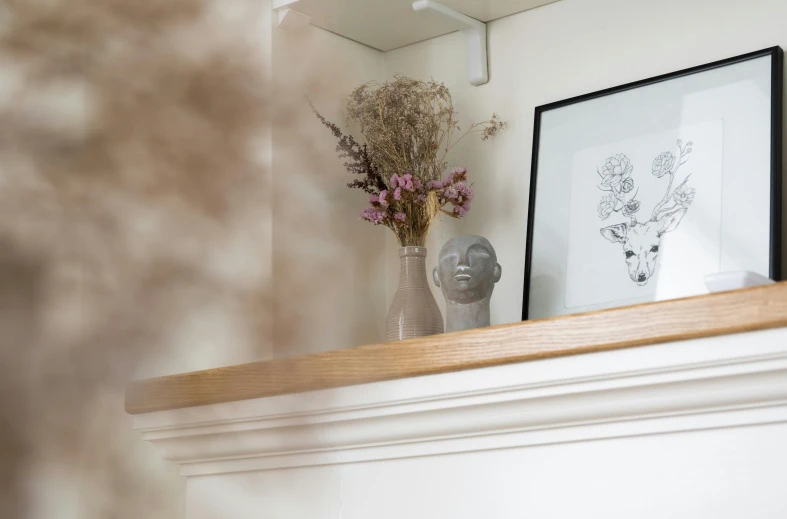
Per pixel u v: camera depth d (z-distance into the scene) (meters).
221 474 1.11
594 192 1.45
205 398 1.04
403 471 1.02
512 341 0.92
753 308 0.78
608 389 0.86
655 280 1.35
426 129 1.55
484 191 1.63
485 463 0.97
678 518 0.84
